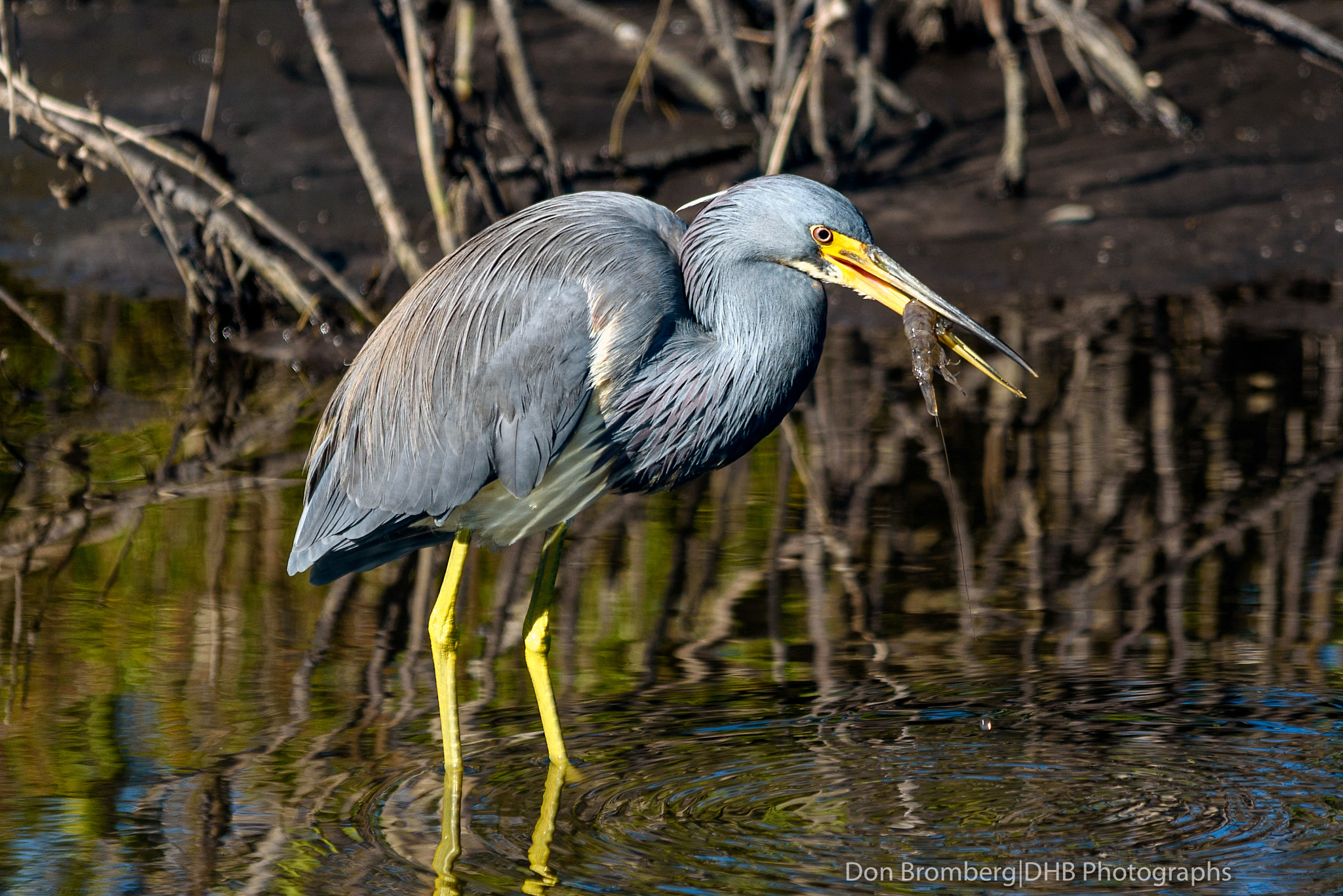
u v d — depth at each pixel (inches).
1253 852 295.3
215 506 494.0
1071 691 365.7
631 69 999.6
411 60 640.4
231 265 671.8
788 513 489.1
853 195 807.1
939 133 897.5
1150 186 803.4
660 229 359.3
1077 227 761.0
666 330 342.6
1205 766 330.0
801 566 447.2
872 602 420.2
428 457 352.8
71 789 321.4
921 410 575.2
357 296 668.1
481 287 349.7
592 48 1040.8
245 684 374.9
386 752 340.8
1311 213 767.1
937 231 764.0
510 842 303.4
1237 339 631.2
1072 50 850.8
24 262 741.9
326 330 667.4
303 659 391.2
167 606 422.3
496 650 399.2
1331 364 599.8
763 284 342.6
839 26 921.5
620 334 338.6
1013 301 687.1
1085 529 464.4
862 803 318.7
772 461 536.7
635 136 890.7
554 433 343.3
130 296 709.3
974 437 544.1
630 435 348.8
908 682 372.8
